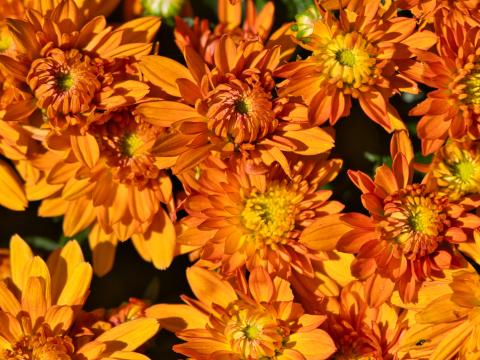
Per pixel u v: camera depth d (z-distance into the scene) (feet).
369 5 1.67
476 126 1.68
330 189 1.74
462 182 1.70
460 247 1.69
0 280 1.76
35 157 1.72
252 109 1.64
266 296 1.67
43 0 1.69
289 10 1.82
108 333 1.70
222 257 1.68
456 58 1.67
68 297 1.72
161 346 1.77
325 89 1.66
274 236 1.70
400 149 1.67
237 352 1.69
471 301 1.68
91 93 1.66
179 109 1.65
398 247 1.67
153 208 1.72
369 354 1.70
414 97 1.77
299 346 1.68
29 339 1.69
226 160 1.67
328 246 1.66
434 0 1.68
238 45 1.70
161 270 1.81
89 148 1.67
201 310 1.70
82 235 1.81
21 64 1.67
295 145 1.65
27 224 1.83
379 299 1.66
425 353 1.70
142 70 1.65
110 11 1.73
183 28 1.74
